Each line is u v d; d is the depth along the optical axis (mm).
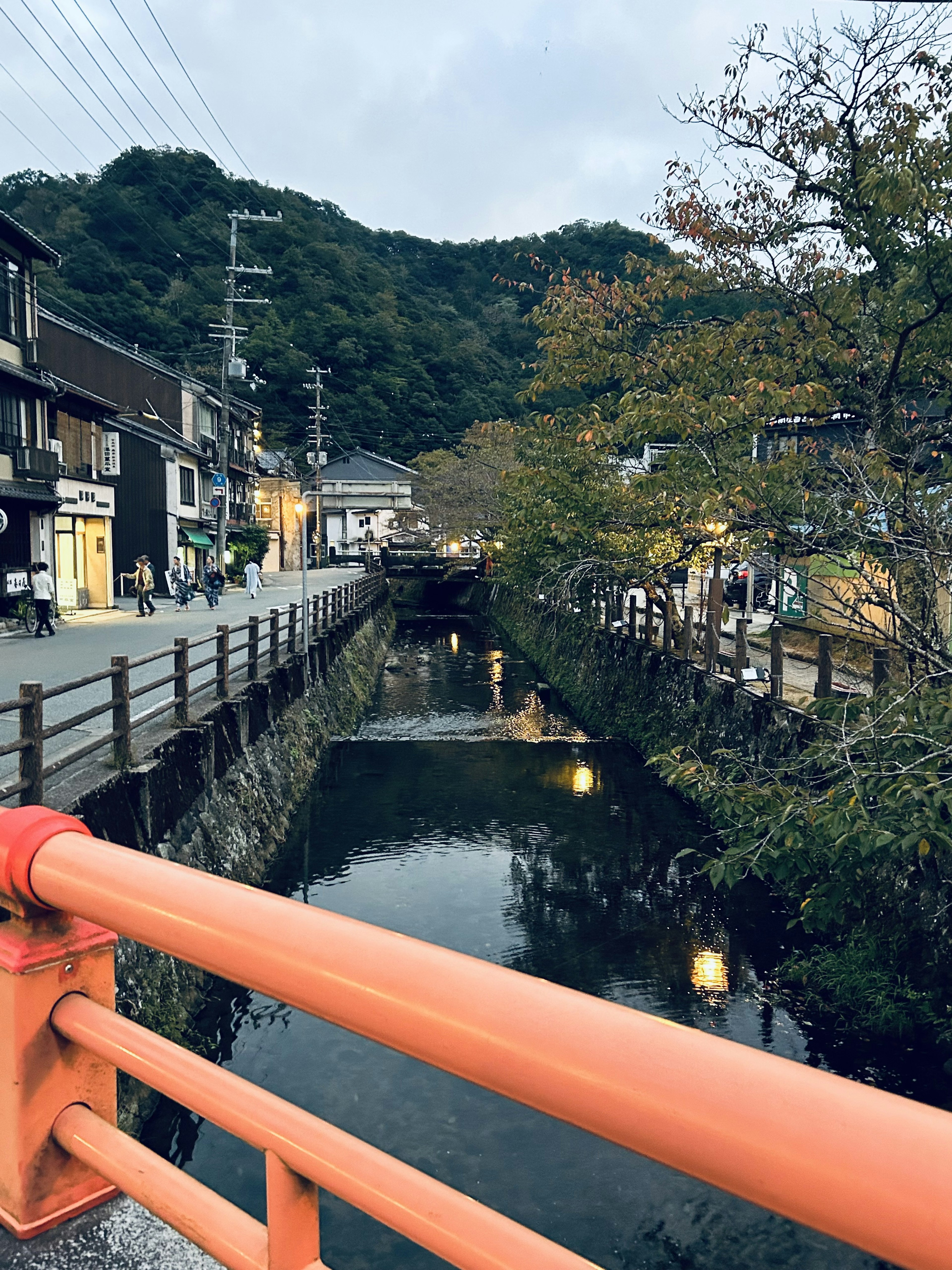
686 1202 5387
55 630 18438
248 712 11398
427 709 21766
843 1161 504
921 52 8352
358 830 12359
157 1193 1117
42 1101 1290
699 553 13656
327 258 78312
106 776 6531
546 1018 658
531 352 85375
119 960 5945
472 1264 740
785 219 10031
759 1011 7473
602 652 21328
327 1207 5438
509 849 11641
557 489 13617
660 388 11336
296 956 826
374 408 74125
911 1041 6797
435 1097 6391
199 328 59062
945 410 11055
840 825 5398
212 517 38938
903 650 6559
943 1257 467
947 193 8531
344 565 64000
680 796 13977
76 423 25094
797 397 8695
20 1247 1279
